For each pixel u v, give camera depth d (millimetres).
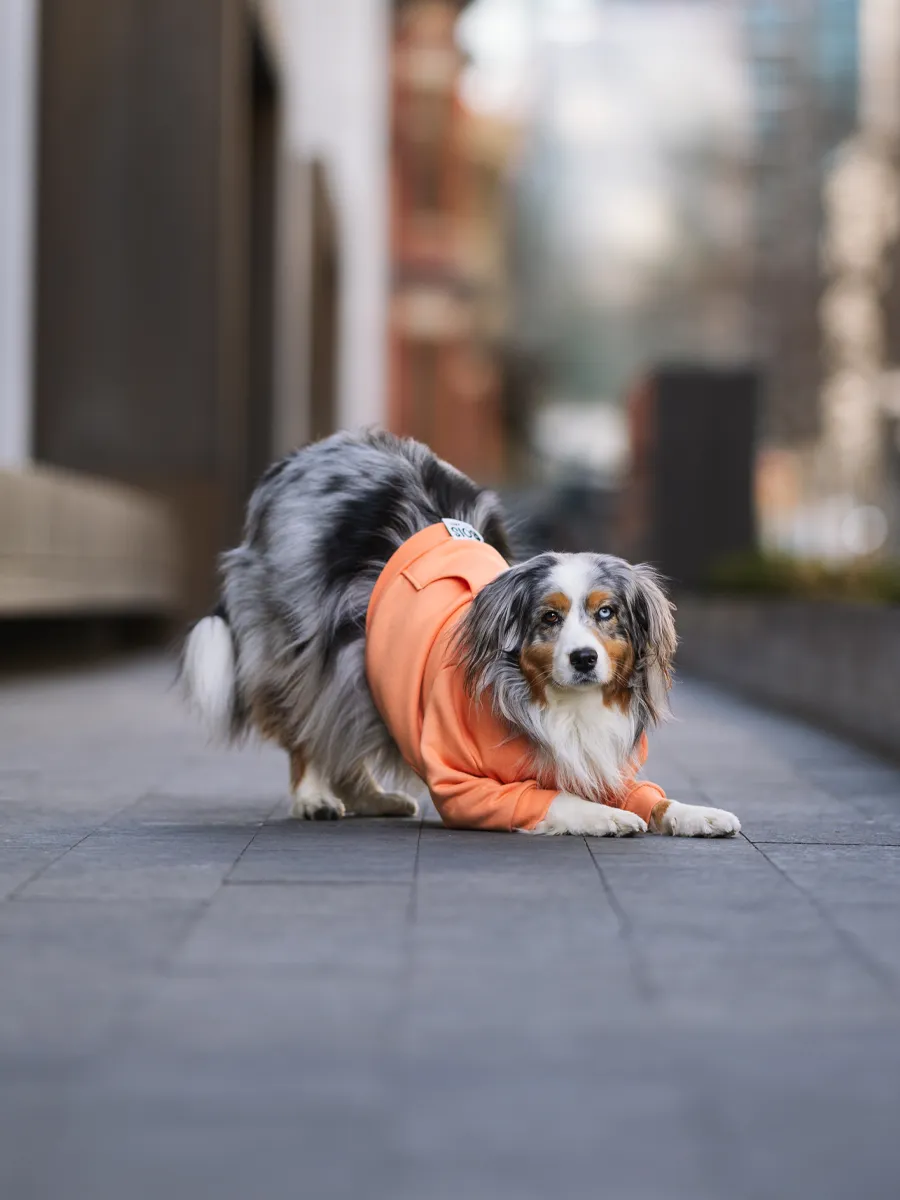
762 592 16250
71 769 7887
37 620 15938
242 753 8547
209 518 18812
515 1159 2633
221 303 18828
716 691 14172
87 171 18828
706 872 4996
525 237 86125
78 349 18859
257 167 23281
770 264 64750
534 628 5578
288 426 24953
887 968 3836
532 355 76188
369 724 6094
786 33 85562
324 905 4492
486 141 61500
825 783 7520
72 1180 2557
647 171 87188
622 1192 2504
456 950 3984
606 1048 3211
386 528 6207
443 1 57219
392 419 57281
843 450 54312
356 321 36969
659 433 20984
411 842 5547
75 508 13969
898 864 5176
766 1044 3242
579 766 5684
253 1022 3383
